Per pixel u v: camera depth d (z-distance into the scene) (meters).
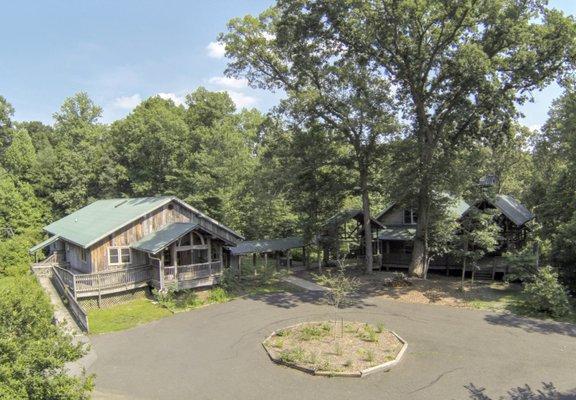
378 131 28.52
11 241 39.47
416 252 31.11
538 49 26.28
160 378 15.05
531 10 25.64
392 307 23.72
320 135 31.28
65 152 54.66
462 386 13.98
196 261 29.89
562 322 20.61
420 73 28.05
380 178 32.81
